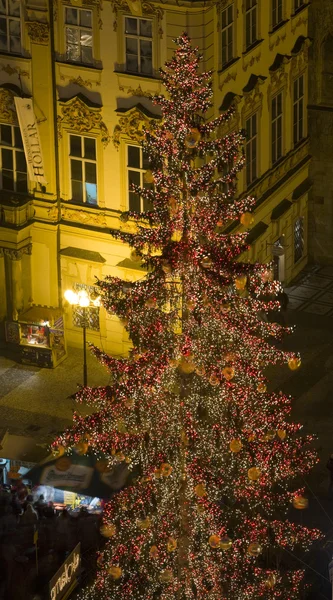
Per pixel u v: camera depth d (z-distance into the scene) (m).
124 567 41.25
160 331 41.34
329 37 66.44
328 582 44.97
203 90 40.69
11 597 43.56
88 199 61.41
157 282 41.44
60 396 59.59
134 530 41.22
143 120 58.72
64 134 60.69
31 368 61.75
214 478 40.19
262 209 64.62
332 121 67.56
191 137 38.41
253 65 61.69
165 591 40.06
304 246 70.06
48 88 59.91
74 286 62.84
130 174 60.12
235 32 59.41
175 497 40.44
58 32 59.19
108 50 58.56
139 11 57.06
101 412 42.22
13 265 62.16
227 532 41.69
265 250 65.56
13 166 62.16
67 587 42.84
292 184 67.62
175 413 40.31
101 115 59.59
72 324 63.19
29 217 62.03
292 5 64.31
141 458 41.09
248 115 62.06
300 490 41.88
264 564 43.91
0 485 49.41
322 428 56.53
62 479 46.88
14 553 44.84
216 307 40.69
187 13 56.41
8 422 57.62
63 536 46.03
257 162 63.84
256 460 40.44
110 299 43.56
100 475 46.91
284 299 63.84
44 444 52.47
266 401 41.47
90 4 58.09
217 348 40.97
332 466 51.03
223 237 42.00
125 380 41.38
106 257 61.78
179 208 40.94
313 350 62.72
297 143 67.56
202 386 40.66
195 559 40.19
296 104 66.75
